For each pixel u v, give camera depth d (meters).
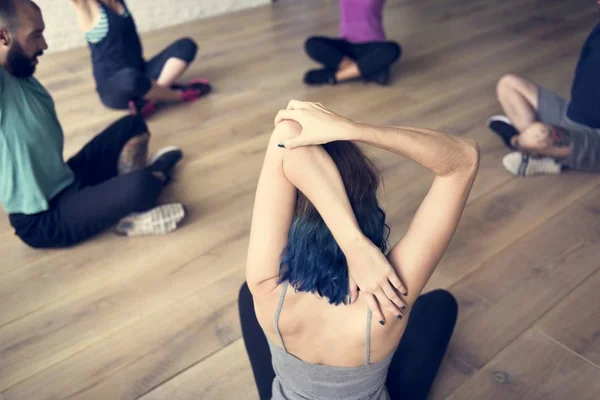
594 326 1.83
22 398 1.68
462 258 2.14
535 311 1.90
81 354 1.81
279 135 0.91
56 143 2.10
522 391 1.63
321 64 3.95
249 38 4.50
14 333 1.90
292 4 5.32
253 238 0.99
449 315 1.61
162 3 4.75
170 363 1.77
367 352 1.01
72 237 2.23
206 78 3.81
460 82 3.60
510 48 4.09
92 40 3.22
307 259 0.95
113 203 2.18
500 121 2.86
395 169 2.70
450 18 4.77
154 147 2.98
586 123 2.55
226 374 1.73
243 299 1.62
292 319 1.00
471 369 1.71
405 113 3.24
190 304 1.99
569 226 2.29
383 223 0.98
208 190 2.62
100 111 3.40
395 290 0.93
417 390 1.42
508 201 2.45
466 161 0.90
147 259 2.21
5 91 1.90
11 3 1.81
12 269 2.18
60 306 2.00
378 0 3.54
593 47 2.43
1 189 2.04
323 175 0.87
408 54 4.07
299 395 1.15
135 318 1.94
